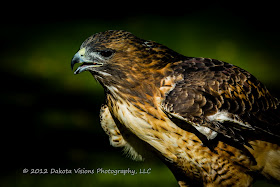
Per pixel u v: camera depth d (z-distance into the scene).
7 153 12.34
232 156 7.19
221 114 6.82
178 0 25.11
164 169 11.34
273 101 7.64
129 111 7.29
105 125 8.45
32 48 19.94
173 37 20.94
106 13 23.94
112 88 7.34
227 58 18.84
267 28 22.17
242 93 7.11
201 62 7.29
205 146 7.13
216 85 6.96
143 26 22.39
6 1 24.94
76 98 15.67
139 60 7.14
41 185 11.14
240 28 22.12
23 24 22.61
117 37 7.21
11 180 11.27
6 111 14.70
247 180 7.43
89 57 7.25
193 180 7.88
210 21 22.95
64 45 20.27
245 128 6.99
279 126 7.48
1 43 20.28
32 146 12.79
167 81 7.07
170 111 6.79
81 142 12.93
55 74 17.55
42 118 14.34
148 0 25.20
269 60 18.75
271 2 24.31
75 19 23.30
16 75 17.34
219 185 7.43
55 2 24.94
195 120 6.72
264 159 7.29
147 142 7.49
